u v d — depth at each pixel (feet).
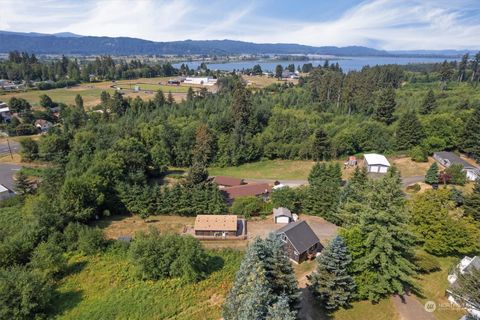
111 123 342.85
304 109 355.15
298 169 264.31
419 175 231.71
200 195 181.27
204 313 108.17
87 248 140.87
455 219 146.20
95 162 204.03
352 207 124.16
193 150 276.62
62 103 421.18
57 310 110.42
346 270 104.99
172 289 119.96
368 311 105.81
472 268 90.79
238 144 280.72
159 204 182.19
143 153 239.09
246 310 71.15
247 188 209.46
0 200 199.52
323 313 104.99
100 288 121.19
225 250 146.10
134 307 110.93
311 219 178.91
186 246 126.11
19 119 369.30
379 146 277.64
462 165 213.46
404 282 115.85
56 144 265.13
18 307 103.55
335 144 274.36
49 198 178.29
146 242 129.70
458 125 253.24
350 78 395.96
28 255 133.49
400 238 101.91
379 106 308.60
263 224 173.99
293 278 95.91
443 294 113.91
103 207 182.50
